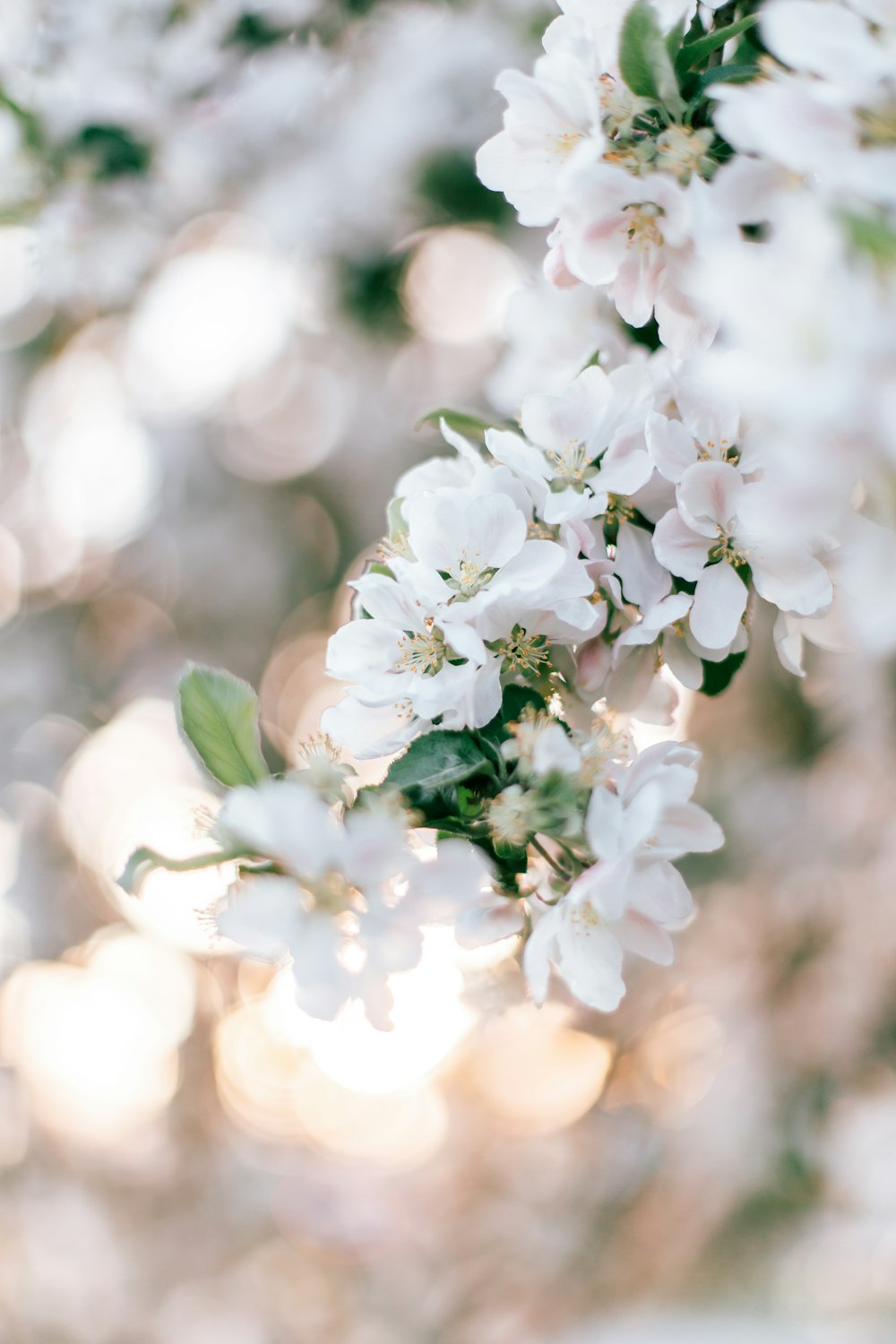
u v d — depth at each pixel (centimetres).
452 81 118
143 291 137
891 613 58
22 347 176
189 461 215
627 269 64
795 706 152
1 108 98
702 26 66
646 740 71
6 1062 206
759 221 63
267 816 61
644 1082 186
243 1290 198
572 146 65
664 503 67
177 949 240
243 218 136
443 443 181
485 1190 206
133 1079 226
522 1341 176
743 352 57
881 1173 126
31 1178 203
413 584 65
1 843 217
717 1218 153
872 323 56
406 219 131
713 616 65
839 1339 124
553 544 65
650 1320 152
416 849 64
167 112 106
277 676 230
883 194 58
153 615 228
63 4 101
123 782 225
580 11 65
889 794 137
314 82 116
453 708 64
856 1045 138
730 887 155
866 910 138
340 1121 239
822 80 61
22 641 218
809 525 58
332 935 61
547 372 75
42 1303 186
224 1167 222
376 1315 190
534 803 63
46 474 206
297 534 227
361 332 162
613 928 65
